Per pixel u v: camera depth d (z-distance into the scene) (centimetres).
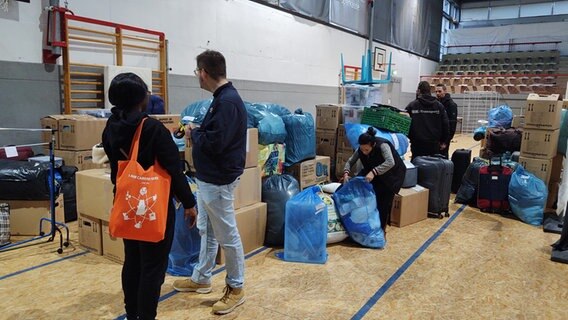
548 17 1477
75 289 250
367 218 336
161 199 171
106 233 296
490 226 405
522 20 1527
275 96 696
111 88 171
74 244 321
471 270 299
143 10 479
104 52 452
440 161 431
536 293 265
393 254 326
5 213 320
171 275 274
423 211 421
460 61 1507
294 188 344
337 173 531
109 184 284
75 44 424
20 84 389
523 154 444
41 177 329
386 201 348
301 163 418
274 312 232
